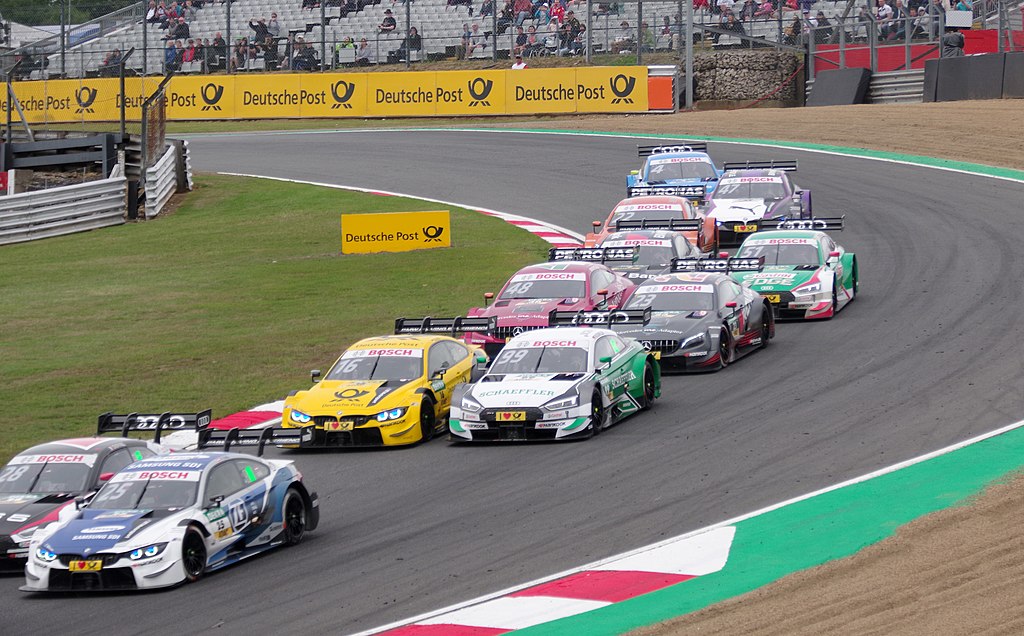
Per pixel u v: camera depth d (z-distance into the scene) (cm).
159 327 7706
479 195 11625
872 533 3312
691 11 15688
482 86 16162
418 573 3416
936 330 6284
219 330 7525
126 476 3828
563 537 3625
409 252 9638
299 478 4034
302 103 16975
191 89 17375
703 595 2947
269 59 17800
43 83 16750
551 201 11112
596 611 2906
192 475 3772
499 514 3966
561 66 16862
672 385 5772
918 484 3781
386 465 4856
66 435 5447
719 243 8931
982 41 14875
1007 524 3244
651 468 4356
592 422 4962
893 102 14612
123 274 9638
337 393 5259
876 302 7156
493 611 2989
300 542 3938
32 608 3444
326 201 11956
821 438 4541
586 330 5397
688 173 9681
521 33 17125
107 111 16550
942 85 13888
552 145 13762
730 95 16025
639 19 16275
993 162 11025
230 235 10950
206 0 18438
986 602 2675
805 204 8944
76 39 17950
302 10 18125
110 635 3114
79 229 11756
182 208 12419
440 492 4344
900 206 9794
